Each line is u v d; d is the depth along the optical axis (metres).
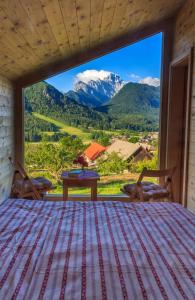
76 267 1.45
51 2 2.31
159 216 2.29
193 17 3.34
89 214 2.33
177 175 4.28
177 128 4.25
